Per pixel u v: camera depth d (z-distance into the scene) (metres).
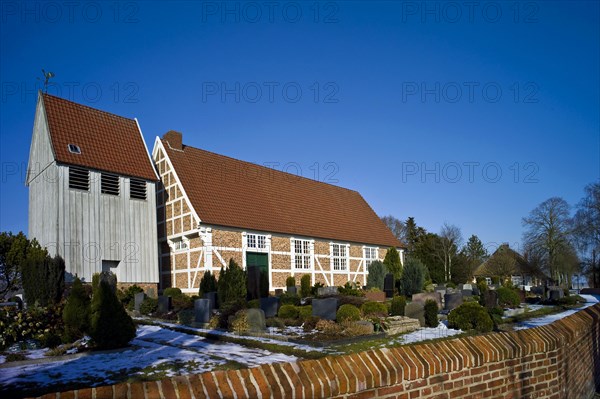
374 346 11.88
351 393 3.85
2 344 11.02
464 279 55.94
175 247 27.50
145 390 3.27
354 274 35.84
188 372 8.71
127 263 24.50
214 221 25.84
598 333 9.89
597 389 9.34
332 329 13.45
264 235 28.86
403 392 4.21
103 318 11.05
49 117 23.48
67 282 21.67
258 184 32.78
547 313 21.77
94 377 8.32
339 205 39.25
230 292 20.36
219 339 12.97
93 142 24.52
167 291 22.98
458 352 4.84
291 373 3.73
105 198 23.92
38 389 7.54
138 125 27.70
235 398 3.36
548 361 6.07
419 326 15.61
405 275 30.81
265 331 13.87
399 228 75.31
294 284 28.62
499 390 5.19
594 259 51.34
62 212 22.08
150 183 26.27
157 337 13.49
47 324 12.19
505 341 5.51
